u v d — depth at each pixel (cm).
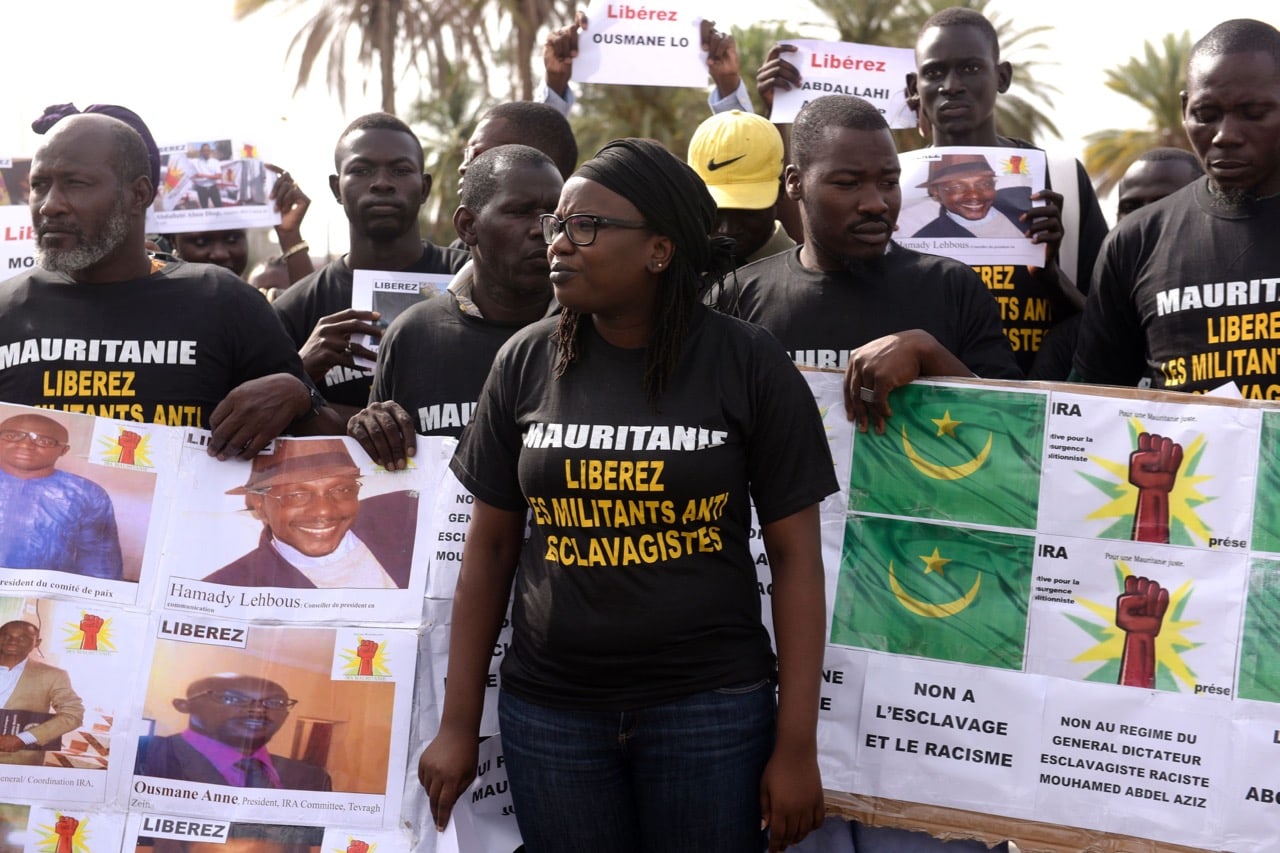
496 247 336
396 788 299
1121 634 294
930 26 457
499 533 286
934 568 305
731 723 264
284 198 552
